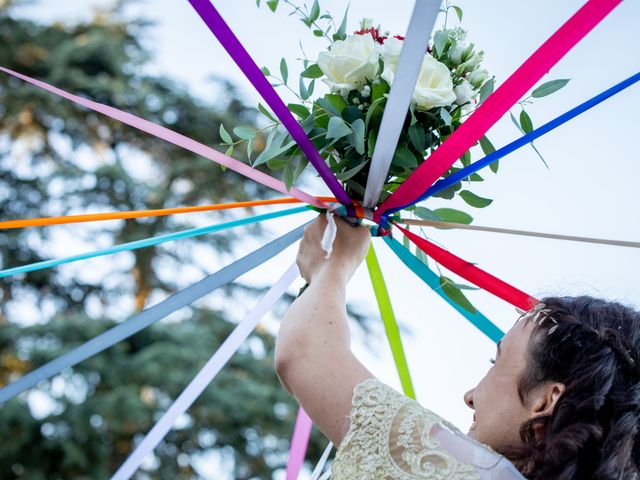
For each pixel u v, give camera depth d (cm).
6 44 1106
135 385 986
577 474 132
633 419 136
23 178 1089
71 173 1087
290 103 171
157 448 996
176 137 161
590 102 157
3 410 936
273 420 1017
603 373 139
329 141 165
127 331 188
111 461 970
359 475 130
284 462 1018
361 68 163
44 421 947
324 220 164
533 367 143
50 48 1128
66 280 1095
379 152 156
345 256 161
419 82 164
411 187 163
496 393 146
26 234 1077
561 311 148
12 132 1112
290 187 158
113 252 183
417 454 130
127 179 1091
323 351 142
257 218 182
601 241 175
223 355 203
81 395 974
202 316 1079
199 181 1119
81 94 1127
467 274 179
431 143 168
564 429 136
